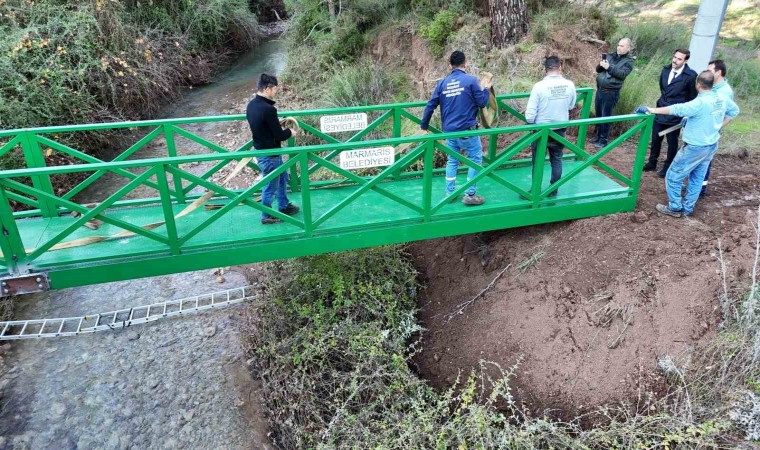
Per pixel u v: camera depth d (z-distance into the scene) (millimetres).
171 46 13969
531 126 5273
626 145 7922
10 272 4629
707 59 6688
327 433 4609
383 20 12656
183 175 4664
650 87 8617
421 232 5512
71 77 10250
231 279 7469
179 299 7043
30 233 5332
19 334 6414
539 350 5121
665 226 5723
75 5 11156
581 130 6871
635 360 4754
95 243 5066
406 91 10781
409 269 6496
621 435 4203
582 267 5488
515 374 5031
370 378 5078
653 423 4324
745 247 5238
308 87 12383
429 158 5176
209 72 14930
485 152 7770
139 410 5562
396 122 6473
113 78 11172
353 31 12859
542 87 5305
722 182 6668
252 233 5227
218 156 4676
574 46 9469
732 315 4734
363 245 5395
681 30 12008
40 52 9930
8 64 9227
